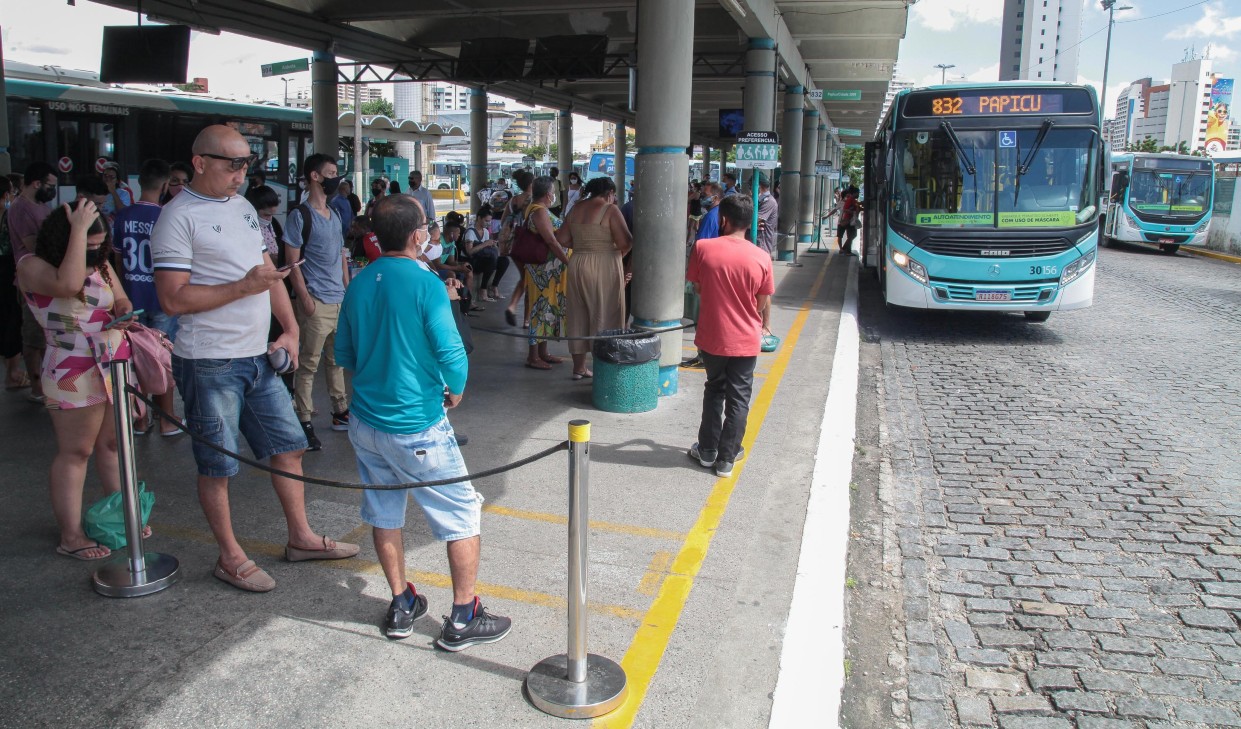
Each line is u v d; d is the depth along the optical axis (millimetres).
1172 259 24547
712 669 3504
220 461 3830
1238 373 9375
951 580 4559
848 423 6789
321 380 7953
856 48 20891
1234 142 131125
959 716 3424
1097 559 4797
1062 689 3594
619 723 3137
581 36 18203
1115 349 10758
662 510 5066
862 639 3971
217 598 3904
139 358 4297
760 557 4500
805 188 26406
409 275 3332
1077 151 10977
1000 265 10922
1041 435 7113
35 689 3189
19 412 6473
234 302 3742
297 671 3367
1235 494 5770
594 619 3842
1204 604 4293
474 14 16984
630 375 6891
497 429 6492
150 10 13008
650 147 7020
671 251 7168
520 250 8203
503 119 39375
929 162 11195
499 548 4504
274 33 15586
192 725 3031
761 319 5520
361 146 23594
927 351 10648
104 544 4301
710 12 17266
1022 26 140125
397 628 3605
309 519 4781
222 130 3646
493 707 3189
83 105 14359
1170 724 3363
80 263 3809
